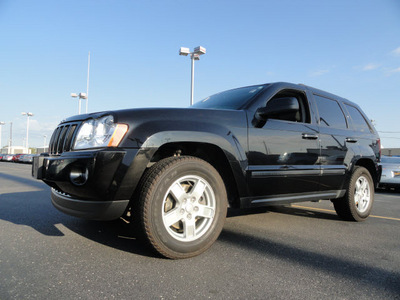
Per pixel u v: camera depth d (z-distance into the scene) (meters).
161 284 1.98
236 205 2.98
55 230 3.26
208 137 2.66
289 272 2.26
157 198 2.34
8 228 3.35
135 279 2.04
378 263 2.51
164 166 2.41
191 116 2.69
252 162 2.99
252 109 3.16
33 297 1.76
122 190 2.29
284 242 3.05
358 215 4.23
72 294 1.81
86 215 2.34
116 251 2.60
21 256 2.46
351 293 1.94
